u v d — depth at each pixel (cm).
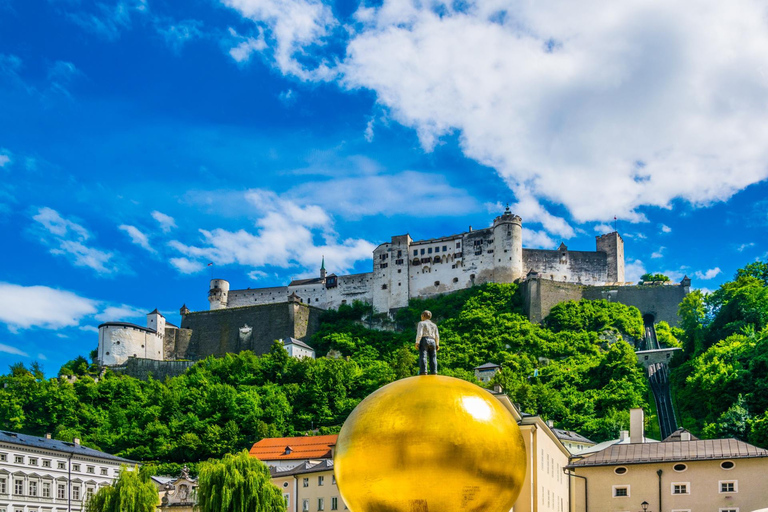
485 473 2441
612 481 9450
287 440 16325
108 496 11019
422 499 2416
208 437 19888
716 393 18638
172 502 12925
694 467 9131
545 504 8538
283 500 11138
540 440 8569
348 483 2534
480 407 2519
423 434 2409
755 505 8762
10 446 13038
